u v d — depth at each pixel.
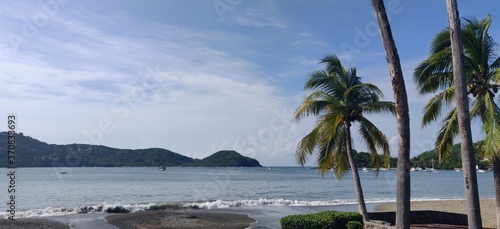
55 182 76.88
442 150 18.61
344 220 17.44
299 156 21.78
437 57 16.80
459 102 10.63
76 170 149.38
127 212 33.84
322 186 80.38
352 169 21.45
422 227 22.05
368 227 18.83
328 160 22.02
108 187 66.19
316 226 16.50
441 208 36.12
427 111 18.69
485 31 17.55
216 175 119.44
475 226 10.23
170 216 30.77
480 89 16.83
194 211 35.12
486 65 17.19
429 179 115.88
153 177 99.56
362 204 20.84
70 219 28.88
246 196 54.84
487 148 15.27
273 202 43.16
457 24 10.77
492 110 16.02
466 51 17.55
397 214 9.66
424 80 18.28
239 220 29.42
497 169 17.05
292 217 17.02
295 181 97.31
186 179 92.69
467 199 10.41
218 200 46.72
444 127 18.62
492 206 35.88
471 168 10.41
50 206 39.62
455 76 10.73
